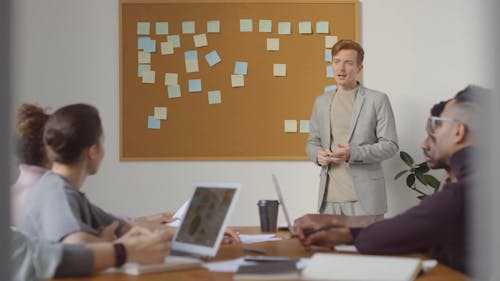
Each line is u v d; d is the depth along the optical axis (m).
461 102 1.68
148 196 4.65
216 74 4.66
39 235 1.68
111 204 4.64
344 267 1.38
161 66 4.66
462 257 1.59
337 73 4.02
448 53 4.66
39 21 4.60
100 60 4.65
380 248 1.71
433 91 4.67
